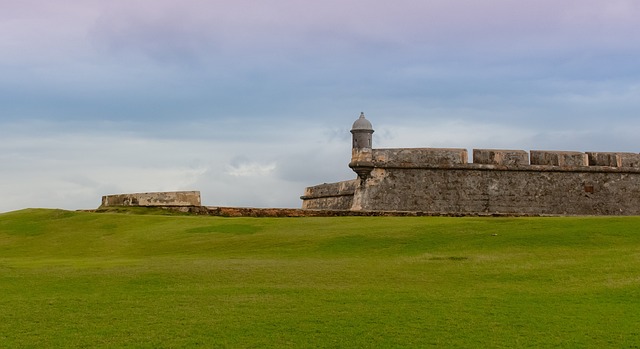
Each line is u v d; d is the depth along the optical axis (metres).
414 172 36.34
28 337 13.71
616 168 38.06
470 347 12.85
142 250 26.41
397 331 13.79
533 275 18.92
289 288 17.69
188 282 18.61
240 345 13.09
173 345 13.12
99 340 13.47
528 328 13.92
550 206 37.09
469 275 19.25
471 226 27.08
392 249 24.09
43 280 19.12
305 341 13.27
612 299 16.08
